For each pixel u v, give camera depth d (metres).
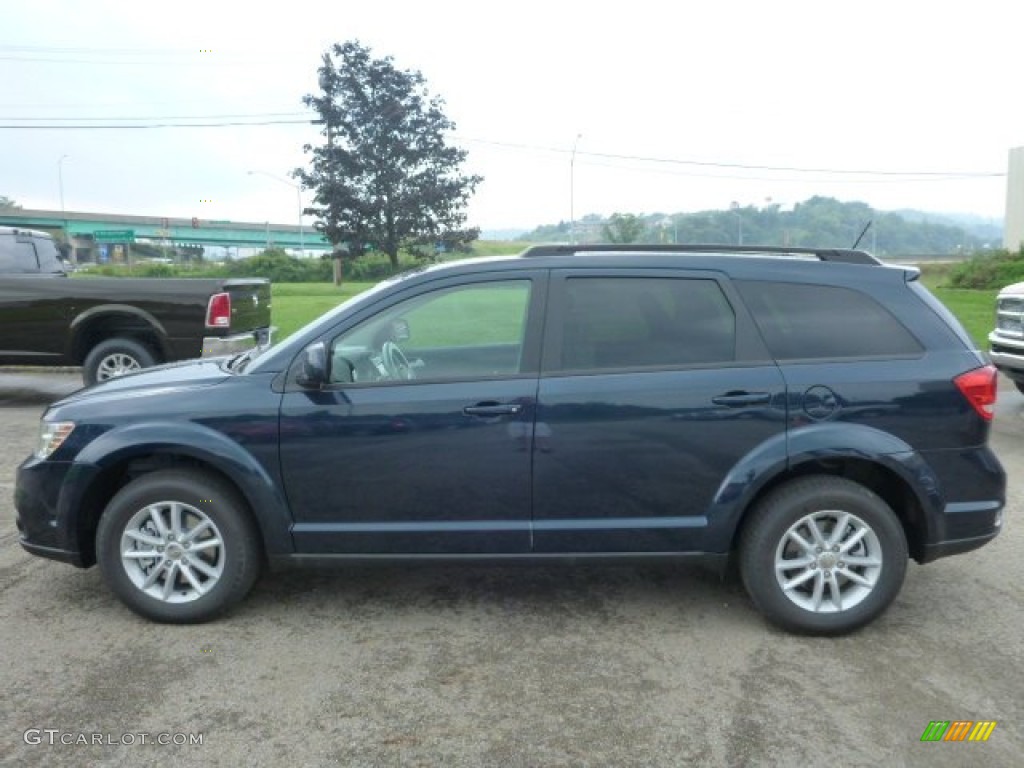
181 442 3.90
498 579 4.67
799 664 3.72
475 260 4.17
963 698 3.45
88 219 87.88
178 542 4.03
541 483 3.90
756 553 3.93
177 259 100.44
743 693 3.48
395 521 3.96
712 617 4.19
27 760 3.01
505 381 3.91
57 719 3.27
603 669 3.67
